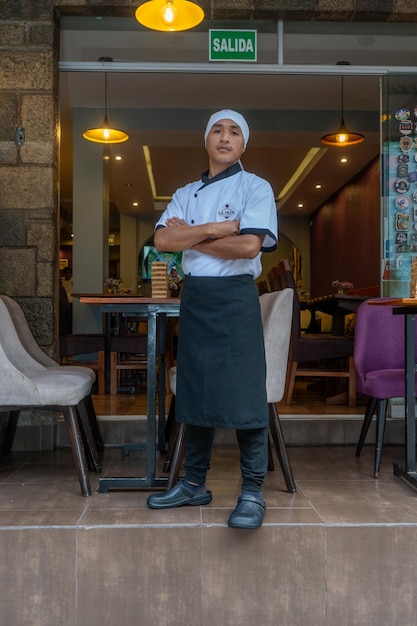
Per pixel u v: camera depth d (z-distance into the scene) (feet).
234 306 7.30
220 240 7.11
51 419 11.76
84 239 25.00
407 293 13.32
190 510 7.64
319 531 7.05
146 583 6.98
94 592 6.97
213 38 12.91
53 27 11.98
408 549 7.07
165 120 24.39
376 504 7.97
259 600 7.00
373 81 21.04
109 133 21.93
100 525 7.03
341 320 18.28
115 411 13.46
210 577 6.99
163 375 11.55
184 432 8.23
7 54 11.87
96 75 20.53
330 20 12.80
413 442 9.13
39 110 11.88
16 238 11.84
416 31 13.10
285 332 8.75
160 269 9.75
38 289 11.85
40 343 11.85
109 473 9.87
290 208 41.01
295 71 13.03
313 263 42.55
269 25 12.95
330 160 28.99
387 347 11.23
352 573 7.04
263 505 7.23
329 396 17.17
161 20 12.26
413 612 7.04
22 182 11.85
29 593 6.97
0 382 8.17
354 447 12.19
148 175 31.71
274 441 8.74
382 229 13.39
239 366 7.28
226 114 7.64
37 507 7.78
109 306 8.57
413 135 13.34
